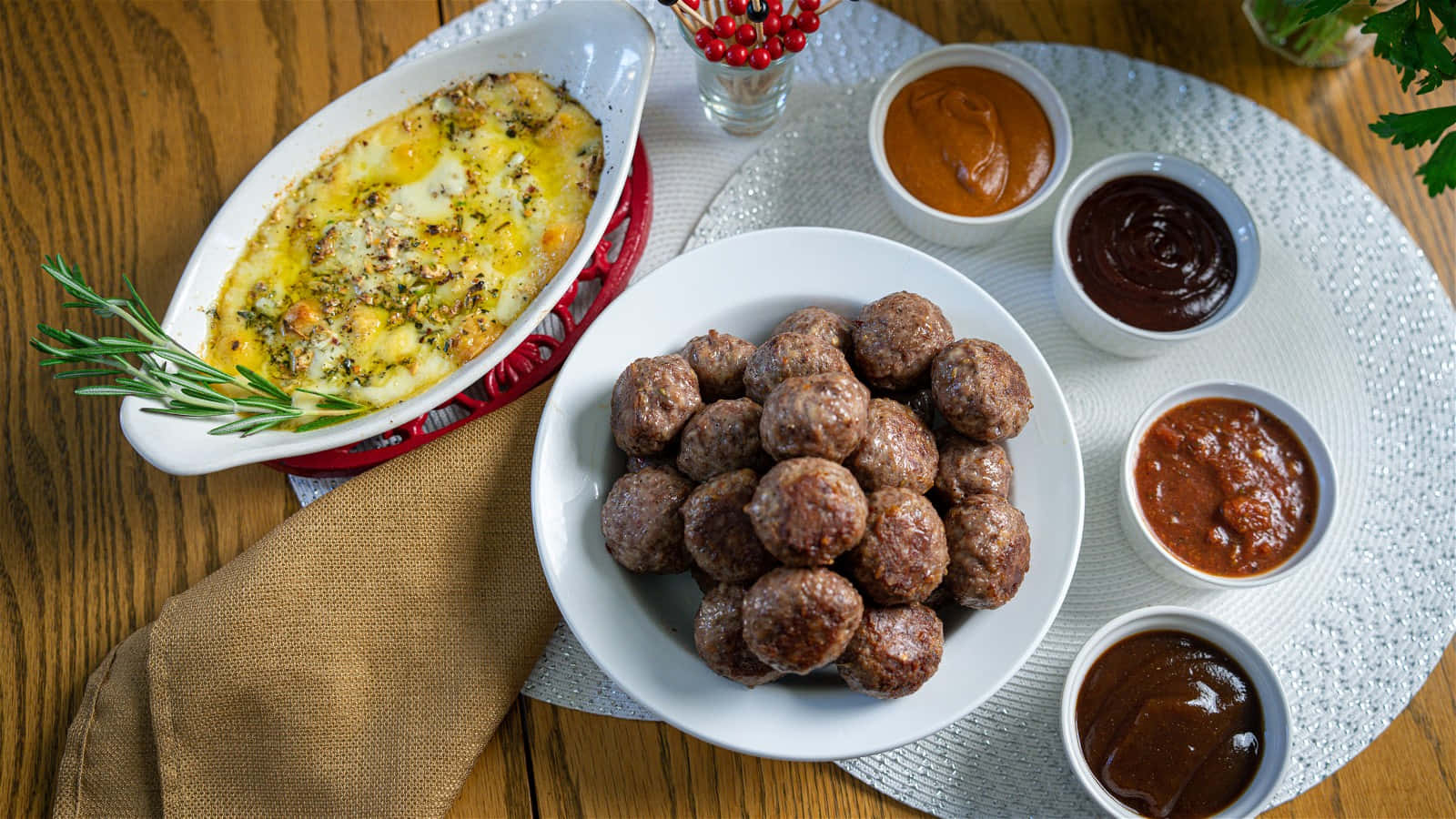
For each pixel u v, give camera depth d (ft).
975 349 1.89
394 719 1.99
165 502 2.11
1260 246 2.14
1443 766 2.02
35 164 2.21
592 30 2.07
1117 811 1.85
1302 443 2.03
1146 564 2.07
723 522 1.80
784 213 2.20
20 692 2.06
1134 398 2.15
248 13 2.27
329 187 2.09
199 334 2.04
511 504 2.05
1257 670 1.93
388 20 2.28
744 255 2.02
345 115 2.10
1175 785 1.92
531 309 1.99
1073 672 1.92
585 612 1.90
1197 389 2.04
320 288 2.07
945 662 1.90
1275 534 2.00
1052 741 2.02
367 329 2.04
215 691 1.97
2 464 2.12
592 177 2.10
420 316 2.06
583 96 2.12
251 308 2.06
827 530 1.73
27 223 2.19
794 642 1.73
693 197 2.22
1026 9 2.30
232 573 2.00
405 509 2.02
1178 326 2.07
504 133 2.13
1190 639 1.96
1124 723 1.94
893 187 2.08
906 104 2.15
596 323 1.98
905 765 2.02
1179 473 2.03
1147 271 2.08
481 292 2.06
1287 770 1.90
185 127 2.23
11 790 2.04
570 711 2.05
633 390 1.89
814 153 2.22
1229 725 1.93
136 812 2.00
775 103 2.17
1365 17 2.14
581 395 1.96
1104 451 2.13
